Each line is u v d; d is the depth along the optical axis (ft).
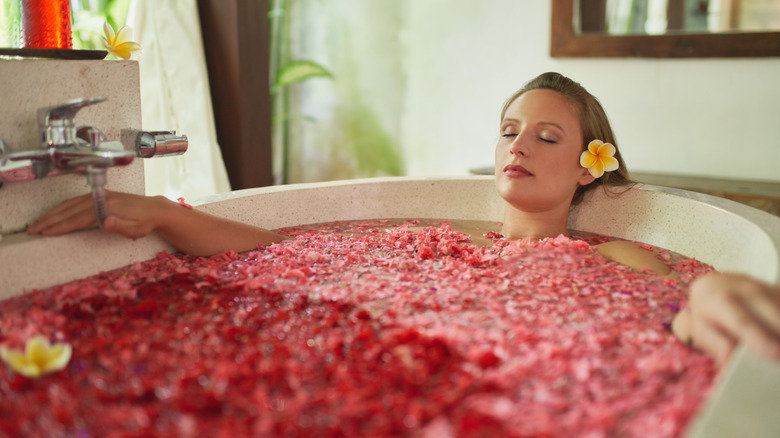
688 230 4.60
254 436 2.11
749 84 7.93
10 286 3.42
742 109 8.02
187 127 8.25
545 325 3.07
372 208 5.59
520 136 4.78
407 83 10.44
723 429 1.97
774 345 2.19
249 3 8.39
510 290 3.64
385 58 10.52
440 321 3.14
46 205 3.78
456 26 9.86
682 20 8.09
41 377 2.54
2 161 3.28
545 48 9.18
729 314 2.44
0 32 4.40
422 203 5.68
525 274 3.96
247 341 2.90
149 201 4.02
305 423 2.19
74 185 3.92
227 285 3.70
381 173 10.94
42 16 3.94
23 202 3.66
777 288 2.53
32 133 3.64
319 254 4.28
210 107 8.32
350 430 2.14
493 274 3.93
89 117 3.93
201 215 4.27
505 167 4.86
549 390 2.39
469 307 3.35
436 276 3.92
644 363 2.56
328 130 11.16
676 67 8.29
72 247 3.71
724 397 2.09
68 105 3.34
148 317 3.20
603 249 4.58
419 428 2.15
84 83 3.89
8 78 3.49
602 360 2.65
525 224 4.99
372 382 2.46
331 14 10.76
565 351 2.72
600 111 5.11
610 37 8.50
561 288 3.66
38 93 3.65
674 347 2.80
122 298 3.42
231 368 2.55
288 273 3.86
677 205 4.71
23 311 3.22
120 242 4.00
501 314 3.23
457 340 2.85
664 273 4.11
